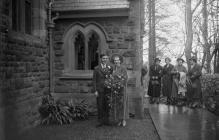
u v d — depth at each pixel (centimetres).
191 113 796
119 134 576
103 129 623
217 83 798
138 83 780
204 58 1394
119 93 654
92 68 838
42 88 746
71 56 825
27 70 639
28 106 624
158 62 1052
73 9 780
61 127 636
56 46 822
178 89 957
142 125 668
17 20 624
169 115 763
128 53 790
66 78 811
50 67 800
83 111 743
